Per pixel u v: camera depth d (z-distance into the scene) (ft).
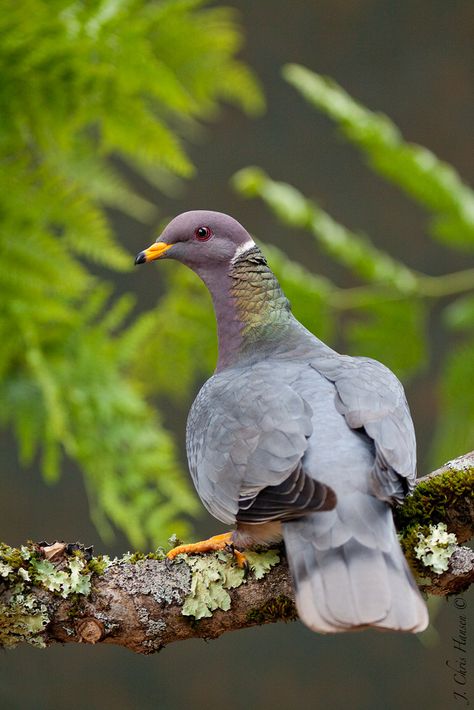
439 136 76.07
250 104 35.47
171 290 38.63
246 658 69.41
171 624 22.35
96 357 33.55
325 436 22.79
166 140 32.35
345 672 69.31
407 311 37.73
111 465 32.71
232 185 74.33
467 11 76.28
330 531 20.63
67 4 31.53
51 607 21.74
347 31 76.69
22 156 32.04
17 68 31.14
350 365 25.45
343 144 75.61
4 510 69.00
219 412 24.39
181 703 68.33
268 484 21.98
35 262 31.65
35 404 32.63
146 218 71.31
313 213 37.37
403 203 75.10
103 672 68.39
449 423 38.42
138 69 31.50
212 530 69.56
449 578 22.74
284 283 37.01
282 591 22.57
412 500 23.61
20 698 67.10
